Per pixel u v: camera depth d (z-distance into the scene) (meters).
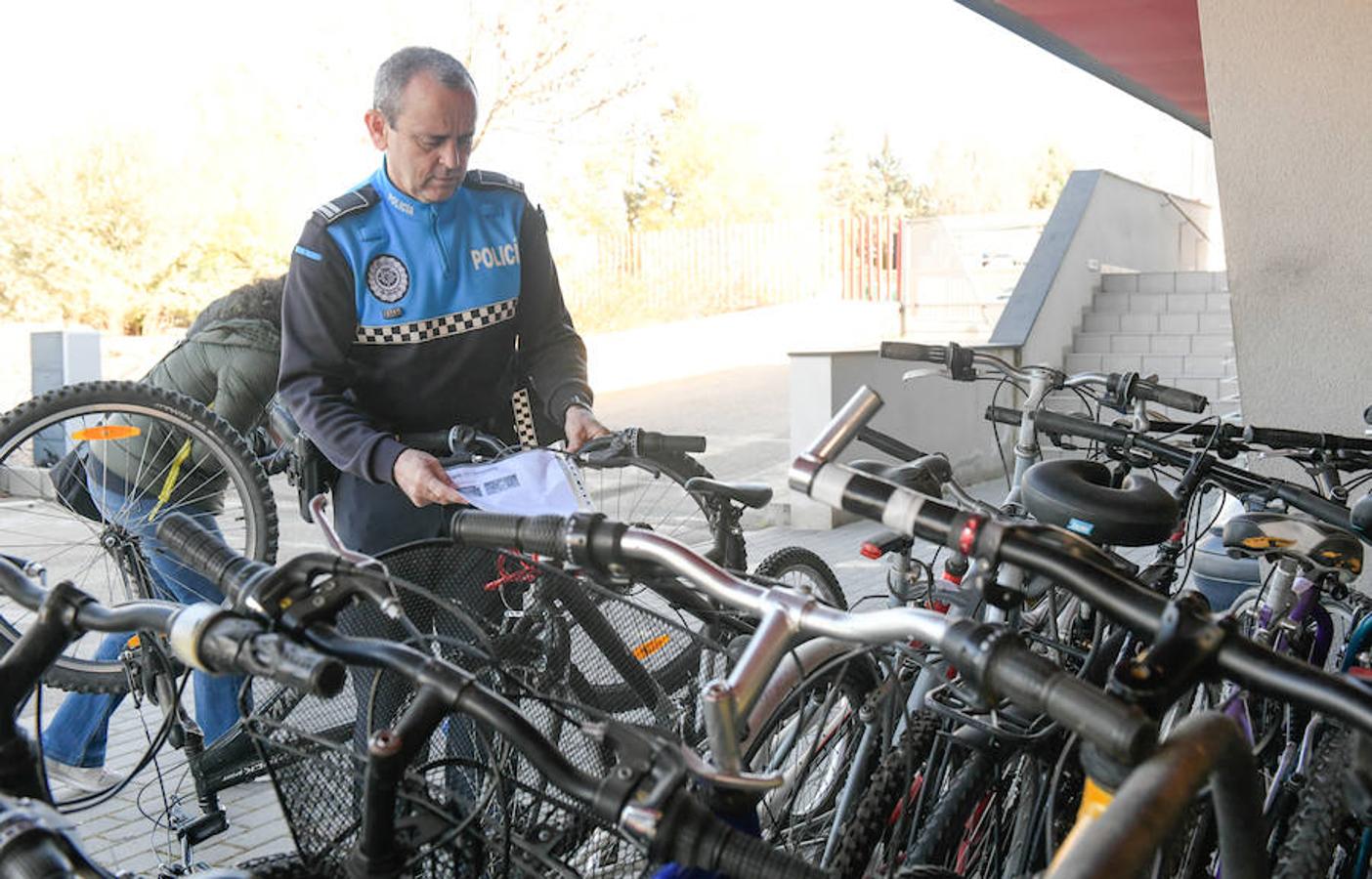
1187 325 10.41
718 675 1.76
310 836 1.42
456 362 2.69
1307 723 2.21
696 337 14.84
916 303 15.37
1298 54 3.88
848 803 1.99
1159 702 1.09
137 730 3.99
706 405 10.88
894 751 1.87
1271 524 2.23
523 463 2.35
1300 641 2.38
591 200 18.19
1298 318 4.12
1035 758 1.91
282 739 1.47
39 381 9.10
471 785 1.52
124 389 3.07
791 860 1.11
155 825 2.92
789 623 1.29
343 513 2.64
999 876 1.97
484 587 1.80
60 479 3.38
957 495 2.18
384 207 2.58
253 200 14.83
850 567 6.06
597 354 14.12
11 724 1.35
